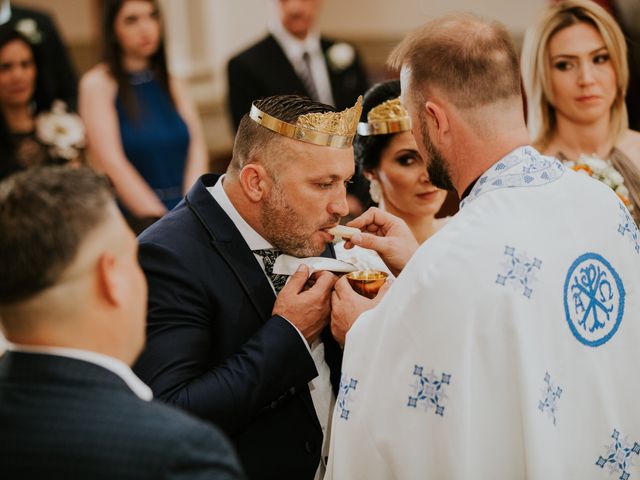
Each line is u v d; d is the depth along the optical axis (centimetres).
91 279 124
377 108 218
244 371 175
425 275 156
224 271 185
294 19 459
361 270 193
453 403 152
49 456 115
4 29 391
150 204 406
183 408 170
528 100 262
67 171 127
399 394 157
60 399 119
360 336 165
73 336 123
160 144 416
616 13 323
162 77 421
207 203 190
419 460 156
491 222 157
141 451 114
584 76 247
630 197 248
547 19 252
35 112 405
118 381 123
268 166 182
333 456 168
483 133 162
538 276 155
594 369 160
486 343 152
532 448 150
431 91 163
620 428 164
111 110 411
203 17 657
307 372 181
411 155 217
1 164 386
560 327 157
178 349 176
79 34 689
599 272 162
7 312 123
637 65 307
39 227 121
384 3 743
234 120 465
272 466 185
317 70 470
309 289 187
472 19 166
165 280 180
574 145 256
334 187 183
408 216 225
